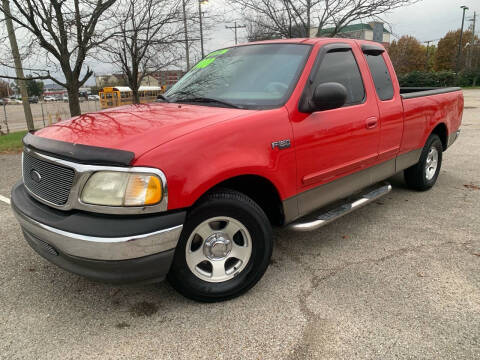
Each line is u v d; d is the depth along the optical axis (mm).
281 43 3531
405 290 2891
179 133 2434
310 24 10281
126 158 2203
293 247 3641
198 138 2424
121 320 2580
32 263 3334
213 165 2445
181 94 3498
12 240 3781
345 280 3045
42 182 2535
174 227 2326
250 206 2695
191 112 2879
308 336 2408
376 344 2326
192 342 2369
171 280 2619
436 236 3844
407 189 5379
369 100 3674
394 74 4184
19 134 12961
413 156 4602
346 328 2471
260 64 3373
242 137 2605
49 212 2455
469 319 2547
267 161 2730
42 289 2943
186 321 2564
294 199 3049
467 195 5098
